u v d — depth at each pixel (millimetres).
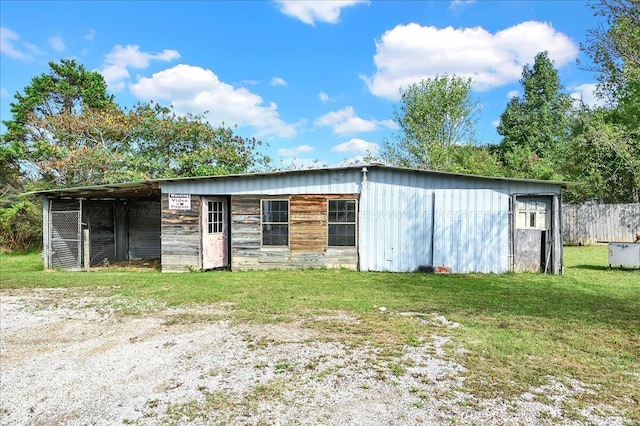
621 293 7547
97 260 14281
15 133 23953
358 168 11117
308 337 5031
